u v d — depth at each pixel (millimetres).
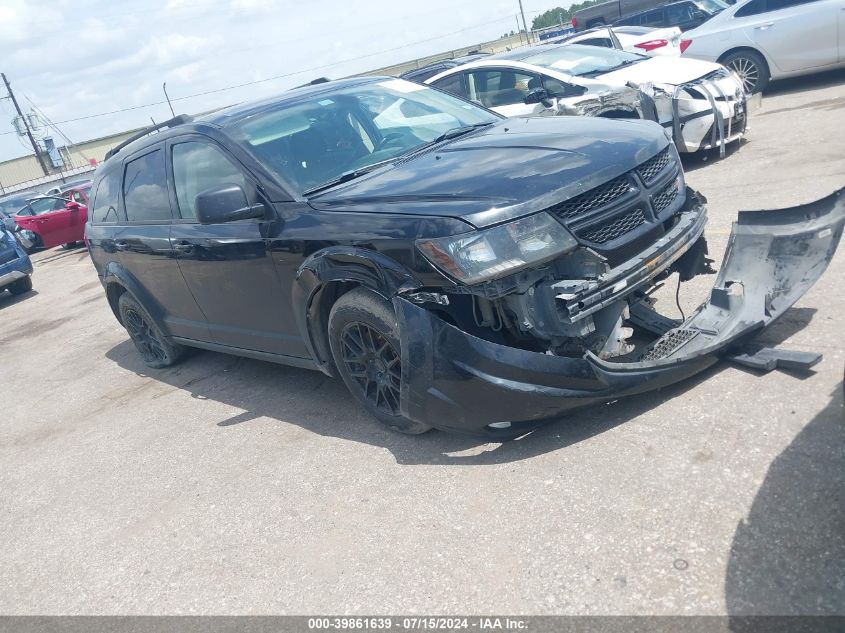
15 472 5074
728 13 10633
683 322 3670
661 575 2449
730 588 2312
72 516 4188
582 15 20953
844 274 4219
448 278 3086
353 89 4910
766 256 3654
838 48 9789
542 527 2859
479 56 10625
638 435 3225
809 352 3410
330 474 3748
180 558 3438
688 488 2809
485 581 2684
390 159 4223
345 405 4512
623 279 3191
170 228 4977
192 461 4398
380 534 3143
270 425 4566
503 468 3318
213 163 4496
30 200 18641
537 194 3125
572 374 3043
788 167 6703
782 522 2504
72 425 5695
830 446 2779
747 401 3213
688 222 3615
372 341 3682
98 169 6273
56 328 9414
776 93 10766
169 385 5965
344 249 3496
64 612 3309
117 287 6227
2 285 12164
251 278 4316
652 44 12031
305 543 3254
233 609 2967
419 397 3283
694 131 7453
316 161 4207
